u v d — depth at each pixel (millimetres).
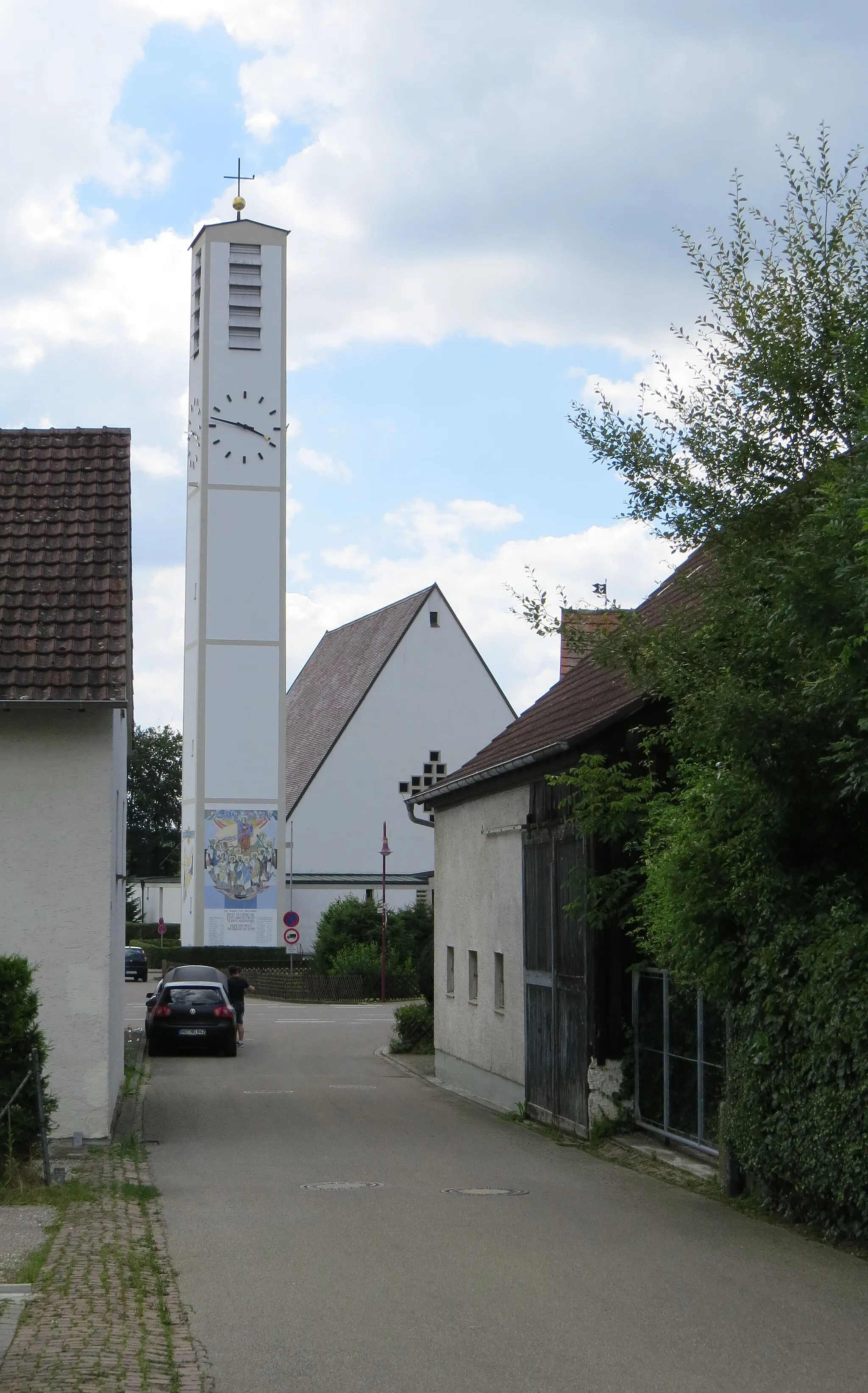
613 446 12891
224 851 58219
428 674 66562
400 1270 9055
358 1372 6766
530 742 20047
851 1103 9656
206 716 58531
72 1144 15445
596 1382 6613
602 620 13562
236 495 59188
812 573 9828
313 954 58656
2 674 15602
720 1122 12586
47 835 15922
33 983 15773
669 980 14945
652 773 15758
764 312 12531
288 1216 11195
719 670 11578
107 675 15727
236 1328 7590
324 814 65000
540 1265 9242
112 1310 7766
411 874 65438
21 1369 6562
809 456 12570
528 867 19438
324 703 71750
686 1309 8031
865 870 11062
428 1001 32406
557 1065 17891
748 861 11359
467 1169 14289
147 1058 31062
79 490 18172
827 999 9930
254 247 59906
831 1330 7570
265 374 59562
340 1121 19203
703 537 12773
